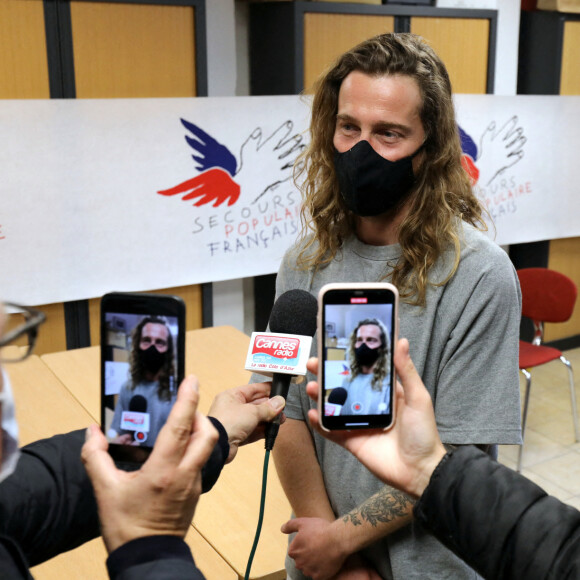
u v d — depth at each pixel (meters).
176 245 2.96
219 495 1.43
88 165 2.72
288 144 3.08
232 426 0.94
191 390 0.63
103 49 2.65
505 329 1.01
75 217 2.74
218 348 2.30
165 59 2.77
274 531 1.32
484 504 0.70
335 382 0.82
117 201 2.80
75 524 0.81
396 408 0.83
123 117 2.74
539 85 3.84
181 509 0.63
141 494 0.62
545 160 3.75
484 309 1.00
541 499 0.70
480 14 3.38
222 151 2.96
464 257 1.03
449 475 0.73
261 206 3.10
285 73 3.06
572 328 4.26
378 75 1.06
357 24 3.07
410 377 0.77
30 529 0.77
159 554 0.61
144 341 0.70
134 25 2.68
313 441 1.19
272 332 1.01
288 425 1.17
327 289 0.82
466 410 1.01
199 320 3.14
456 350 1.03
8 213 2.62
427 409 0.78
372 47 1.08
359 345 0.82
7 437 0.56
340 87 1.14
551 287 3.05
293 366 0.96
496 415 1.00
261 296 3.52
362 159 1.06
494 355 1.01
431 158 1.09
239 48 3.29
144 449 0.69
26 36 2.51
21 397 1.90
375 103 1.05
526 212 3.78
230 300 3.47
